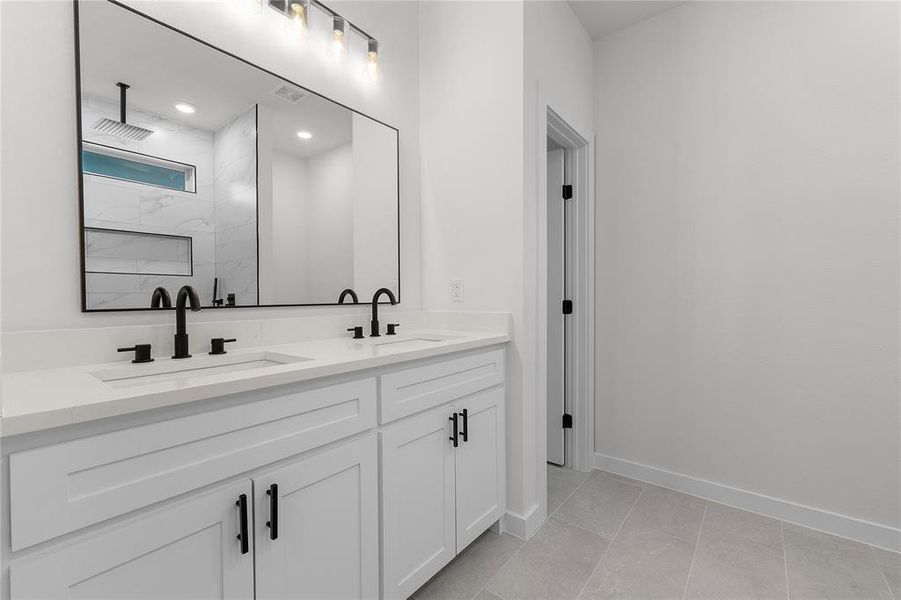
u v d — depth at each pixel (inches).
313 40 66.2
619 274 96.4
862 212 69.2
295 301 63.6
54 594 25.7
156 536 30.1
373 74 71.9
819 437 73.0
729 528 72.9
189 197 51.7
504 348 71.4
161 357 48.3
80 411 25.9
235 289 56.3
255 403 36.0
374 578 47.1
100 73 44.8
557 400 102.0
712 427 84.1
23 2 40.1
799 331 74.8
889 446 67.2
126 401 27.8
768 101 77.5
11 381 34.3
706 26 84.4
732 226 81.5
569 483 91.7
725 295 82.4
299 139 63.9
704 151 84.7
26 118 40.2
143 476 29.5
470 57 77.0
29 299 40.4
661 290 90.4
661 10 89.2
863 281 69.2
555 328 102.2
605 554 65.5
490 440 67.0
